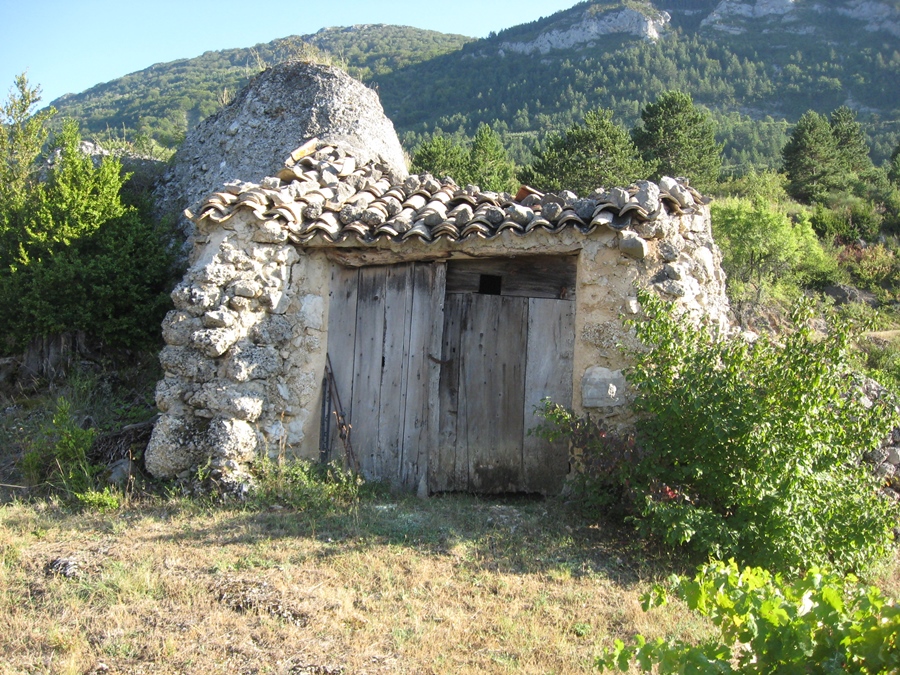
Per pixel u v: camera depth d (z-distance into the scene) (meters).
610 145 21.70
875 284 21.95
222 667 3.78
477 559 5.20
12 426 7.39
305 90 9.70
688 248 6.68
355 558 5.08
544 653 4.07
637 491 5.52
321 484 6.17
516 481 6.75
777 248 19.27
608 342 6.23
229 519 5.65
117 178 8.80
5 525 5.45
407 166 10.61
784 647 2.55
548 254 6.61
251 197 6.53
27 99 9.46
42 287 7.99
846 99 93.31
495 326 6.84
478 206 6.98
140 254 8.54
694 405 5.22
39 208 8.34
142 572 4.64
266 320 6.54
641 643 2.80
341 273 6.97
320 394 6.80
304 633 4.12
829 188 32.03
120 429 6.97
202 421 6.25
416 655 3.99
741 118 75.38
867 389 6.83
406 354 6.79
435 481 6.73
